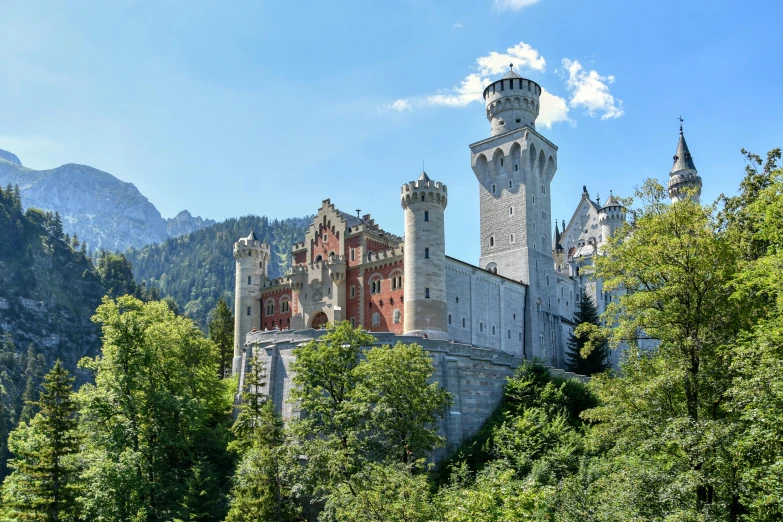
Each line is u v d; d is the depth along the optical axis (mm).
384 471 35938
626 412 35594
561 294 113375
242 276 98812
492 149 105438
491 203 105188
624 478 32281
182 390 64625
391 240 91312
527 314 97500
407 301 74812
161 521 51031
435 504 32812
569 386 63125
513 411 62219
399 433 47500
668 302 35750
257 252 99812
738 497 30875
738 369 29734
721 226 40906
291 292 94500
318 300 88250
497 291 91312
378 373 48250
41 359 193625
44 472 50062
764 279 30266
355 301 84562
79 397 56156
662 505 30875
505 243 102375
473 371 62594
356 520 31484
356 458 44594
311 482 44375
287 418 61625
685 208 36656
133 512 51406
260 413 54531
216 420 69250
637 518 29516
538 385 64000
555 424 54906
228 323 108000
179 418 59906
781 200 31172
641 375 37469
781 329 28000
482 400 62719
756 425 27000
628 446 34719
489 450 55469
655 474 31047
